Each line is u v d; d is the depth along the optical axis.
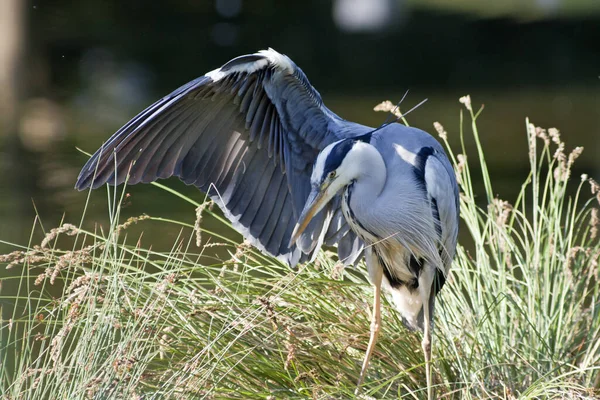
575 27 36.28
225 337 7.51
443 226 7.77
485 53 32.66
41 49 31.20
